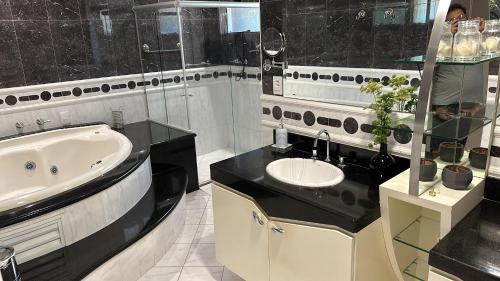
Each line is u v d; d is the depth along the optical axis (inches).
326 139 80.7
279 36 86.8
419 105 50.2
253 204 70.5
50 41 122.6
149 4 134.6
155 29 138.9
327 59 79.1
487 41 54.6
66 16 124.4
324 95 81.4
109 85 138.6
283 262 67.4
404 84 68.2
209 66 155.9
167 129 139.6
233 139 172.2
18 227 75.7
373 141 73.0
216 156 167.8
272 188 66.1
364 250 57.9
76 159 122.9
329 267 59.9
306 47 82.4
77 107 132.4
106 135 122.6
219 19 151.4
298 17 82.1
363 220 55.9
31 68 120.3
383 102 68.3
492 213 56.2
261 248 71.3
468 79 57.1
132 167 101.4
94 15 130.2
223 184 76.6
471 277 43.9
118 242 85.5
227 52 158.7
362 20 72.0
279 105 90.9
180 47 136.9
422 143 55.8
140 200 106.7
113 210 93.4
